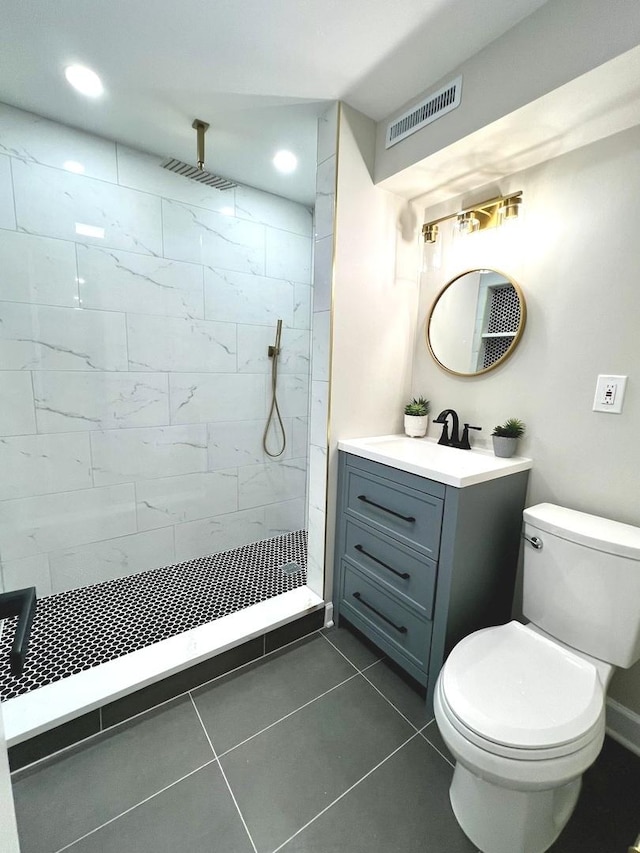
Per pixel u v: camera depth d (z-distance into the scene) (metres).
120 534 2.14
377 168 1.70
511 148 1.42
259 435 2.58
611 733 1.39
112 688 1.36
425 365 2.00
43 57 1.35
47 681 1.42
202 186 2.15
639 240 1.27
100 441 2.02
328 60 1.35
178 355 2.20
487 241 1.70
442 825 1.10
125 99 1.58
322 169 1.67
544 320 1.52
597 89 1.11
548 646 1.22
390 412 2.01
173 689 1.47
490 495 1.42
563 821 1.08
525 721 0.95
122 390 2.05
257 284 2.43
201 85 1.49
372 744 1.32
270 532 2.73
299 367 2.70
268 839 1.06
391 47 1.29
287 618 1.77
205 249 2.21
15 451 1.81
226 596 1.99
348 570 1.82
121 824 1.08
